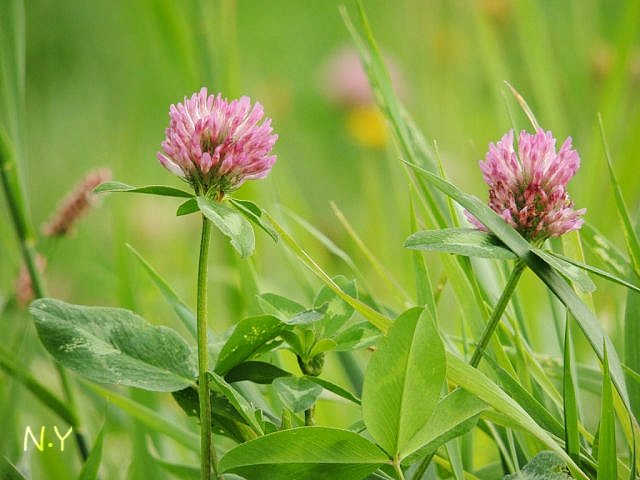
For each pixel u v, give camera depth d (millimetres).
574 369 819
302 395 745
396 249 1411
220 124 732
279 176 1298
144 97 1820
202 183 731
